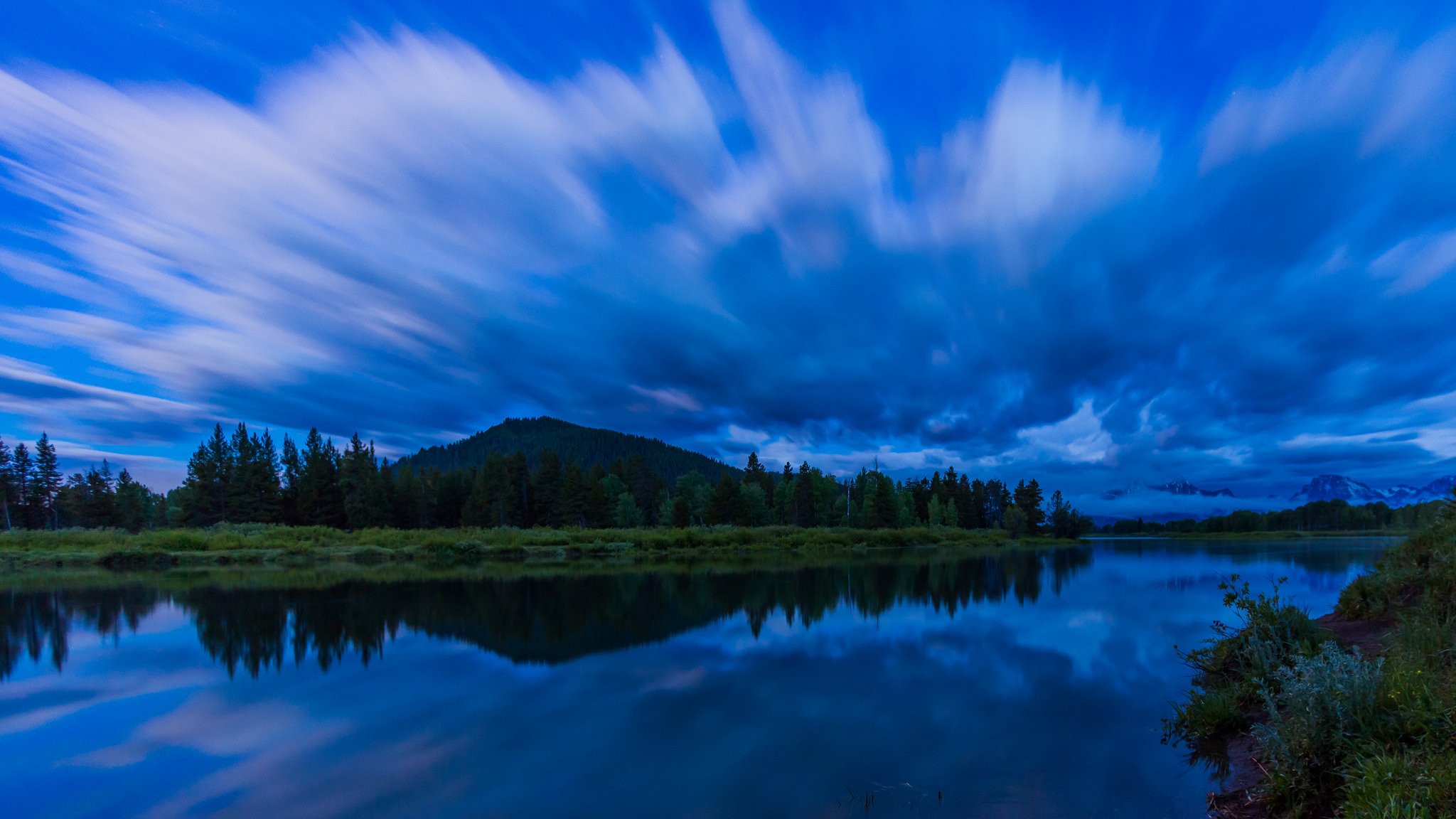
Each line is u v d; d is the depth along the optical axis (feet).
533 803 18.26
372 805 18.49
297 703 28.99
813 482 294.87
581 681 32.22
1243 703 24.22
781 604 59.88
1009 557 141.90
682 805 17.84
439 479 274.57
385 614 54.29
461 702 28.81
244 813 18.22
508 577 88.69
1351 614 32.65
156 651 40.29
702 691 30.07
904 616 51.65
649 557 138.51
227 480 228.02
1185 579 79.82
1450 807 11.62
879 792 18.48
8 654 39.91
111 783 20.45
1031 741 22.57
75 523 239.30
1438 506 34.55
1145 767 19.92
